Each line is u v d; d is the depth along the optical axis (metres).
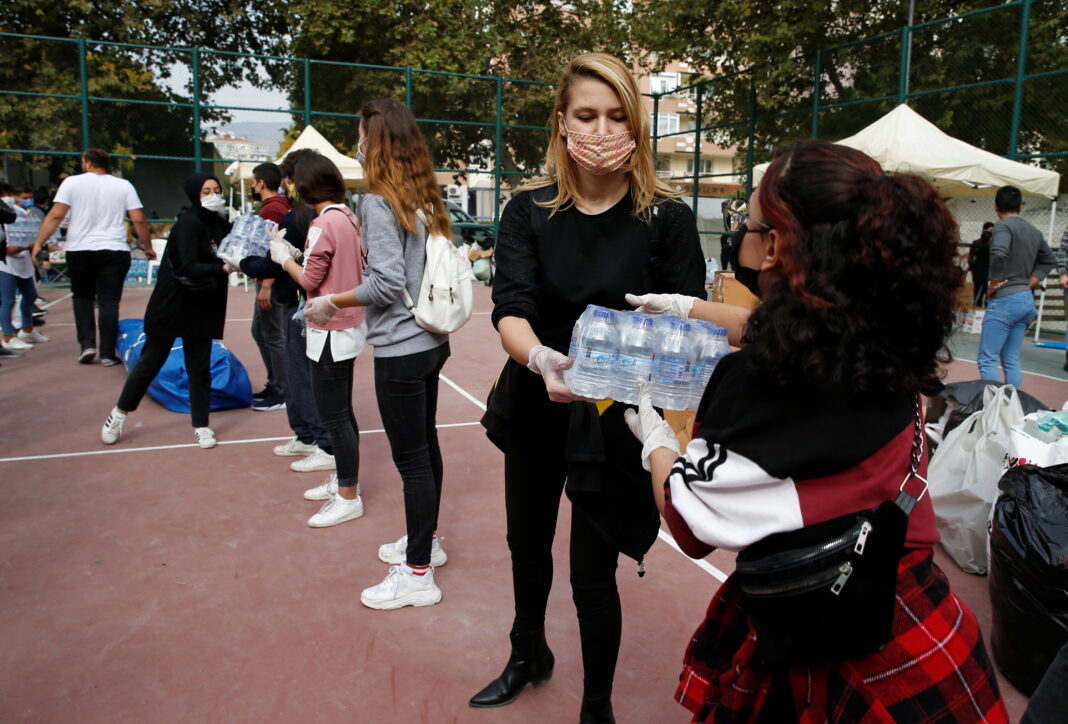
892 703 1.21
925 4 15.21
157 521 3.89
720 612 1.46
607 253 2.06
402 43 19.67
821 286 1.14
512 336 2.00
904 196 1.13
